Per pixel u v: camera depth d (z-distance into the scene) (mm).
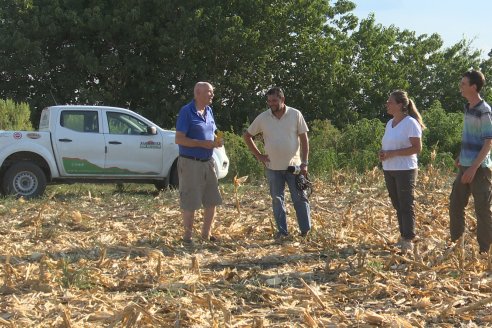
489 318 5391
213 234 9156
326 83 32406
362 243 8328
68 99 31516
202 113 8602
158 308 5664
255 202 12273
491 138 7137
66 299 5969
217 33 29391
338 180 15180
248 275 6809
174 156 14852
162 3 29406
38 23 29500
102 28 29688
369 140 20812
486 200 7320
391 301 5922
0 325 5277
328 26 33719
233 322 5309
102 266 7207
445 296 5988
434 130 21125
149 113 30656
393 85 33812
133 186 17094
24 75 30188
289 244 8562
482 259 7090
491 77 37406
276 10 31219
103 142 14430
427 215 10297
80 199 13523
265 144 8938
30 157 14180
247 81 31312
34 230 9664
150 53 31156
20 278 6719
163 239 8781
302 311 5508
